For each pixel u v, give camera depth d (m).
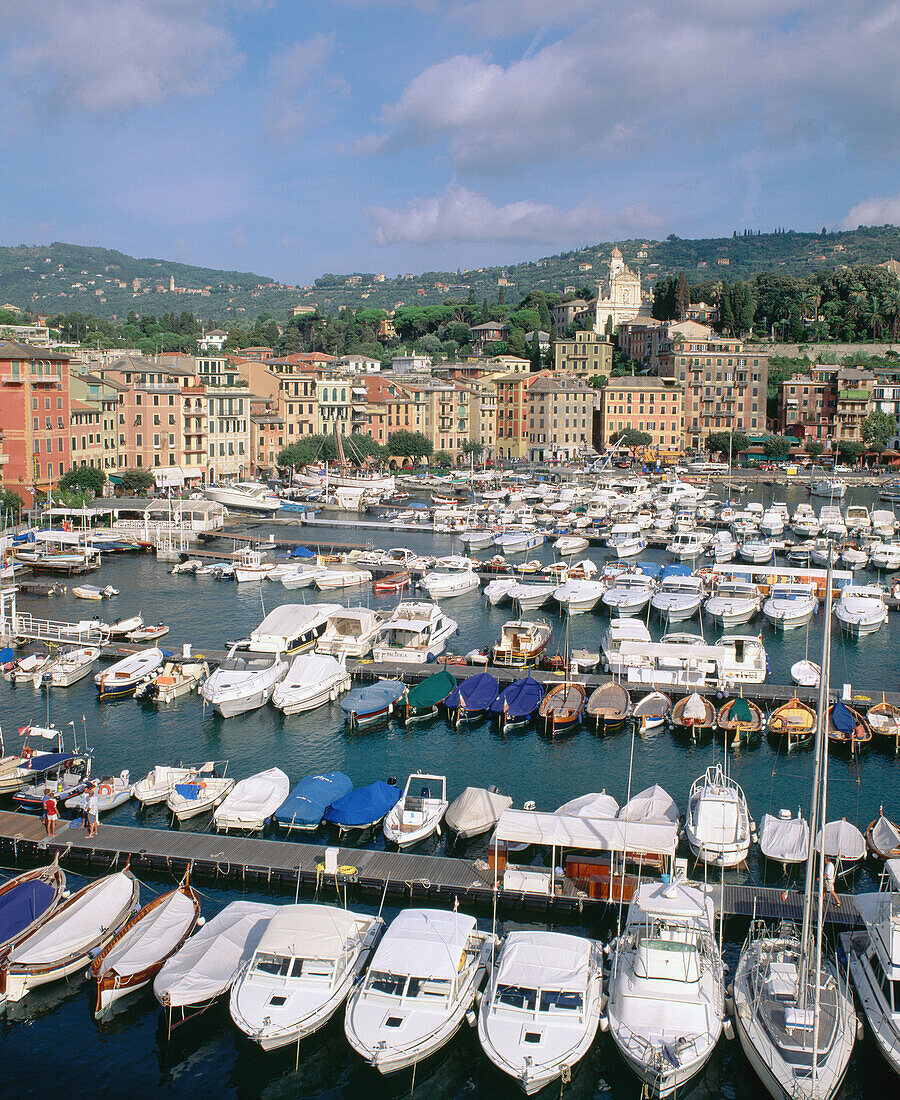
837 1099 36.25
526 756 64.62
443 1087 37.19
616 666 78.00
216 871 48.16
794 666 78.38
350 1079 37.50
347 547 131.25
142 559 127.88
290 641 82.50
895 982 37.38
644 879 45.22
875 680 79.69
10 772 57.44
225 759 63.56
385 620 87.50
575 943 39.38
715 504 169.62
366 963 40.94
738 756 64.75
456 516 151.88
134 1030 39.34
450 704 70.25
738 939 43.75
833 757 64.81
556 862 49.91
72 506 141.75
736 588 102.44
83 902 43.38
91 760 62.84
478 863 48.28
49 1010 40.28
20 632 87.12
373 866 47.88
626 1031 36.00
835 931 43.56
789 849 49.31
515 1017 36.50
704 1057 35.06
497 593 104.94
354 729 68.81
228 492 159.88
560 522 150.38
